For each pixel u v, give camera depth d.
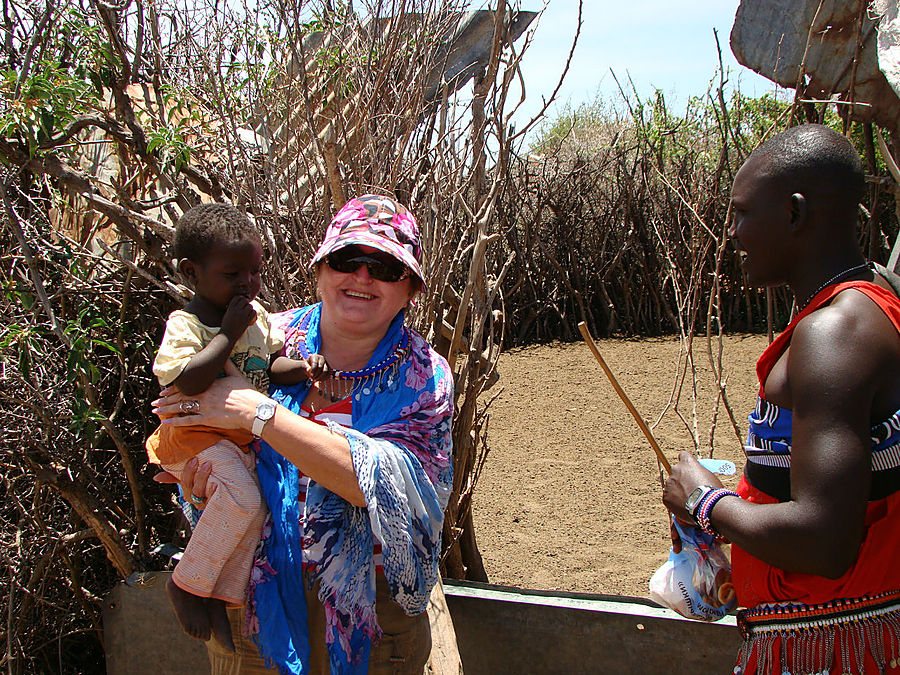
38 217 3.42
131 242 3.35
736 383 7.85
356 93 3.47
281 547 1.97
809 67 4.66
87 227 3.66
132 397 3.51
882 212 7.30
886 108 4.58
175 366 1.94
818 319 1.52
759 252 1.70
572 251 10.55
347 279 2.03
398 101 3.33
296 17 3.20
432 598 2.67
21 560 3.13
